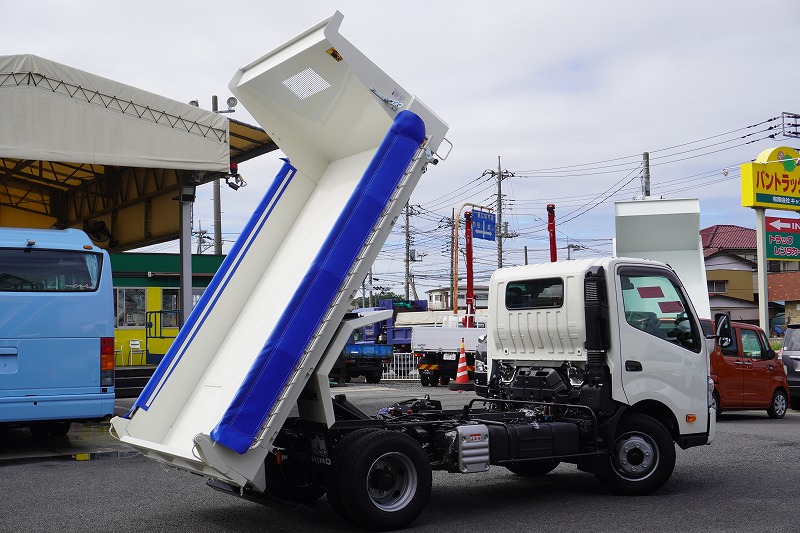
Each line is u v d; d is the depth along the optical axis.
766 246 29.33
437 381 27.48
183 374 7.04
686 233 16.72
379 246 6.38
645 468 8.06
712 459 10.40
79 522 6.89
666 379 8.25
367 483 6.38
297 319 6.02
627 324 8.05
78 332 11.13
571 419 7.92
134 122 14.84
